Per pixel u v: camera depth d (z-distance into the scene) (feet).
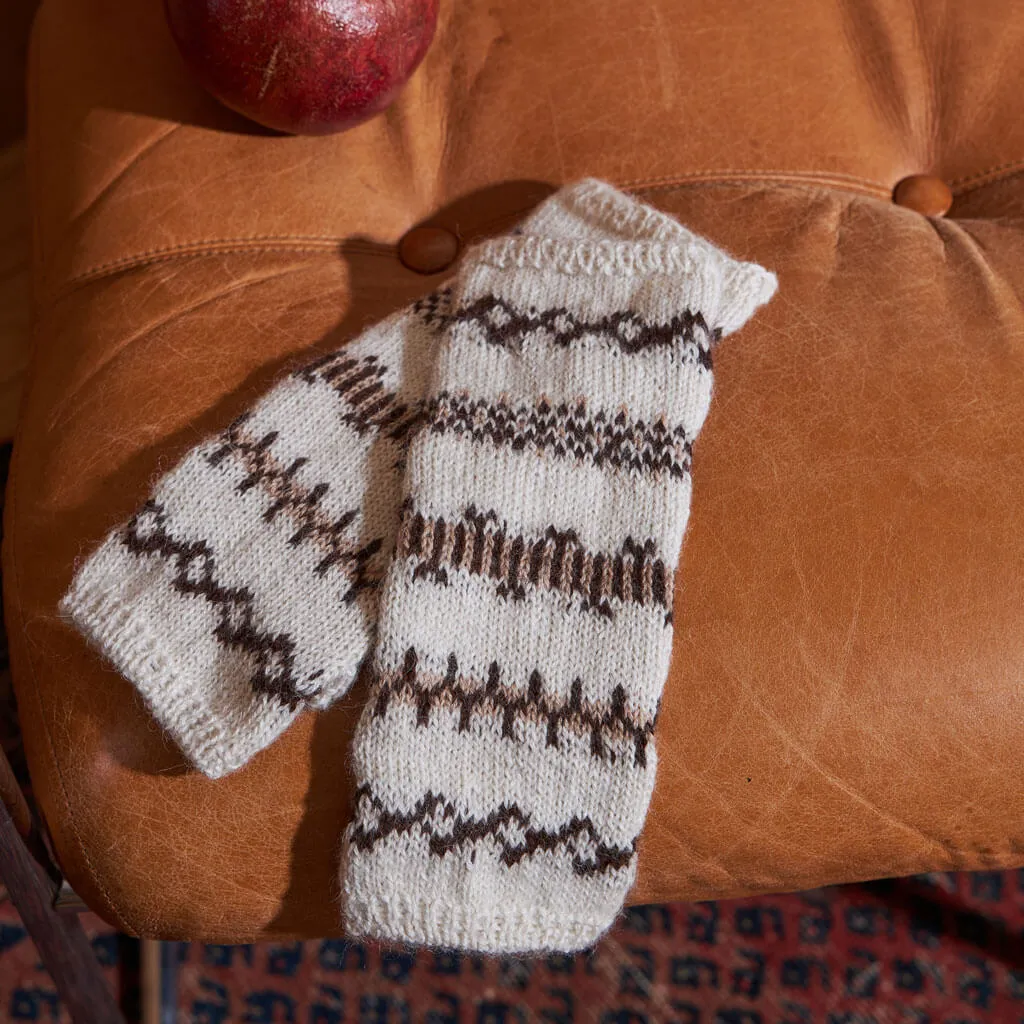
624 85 2.27
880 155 2.29
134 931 1.99
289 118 2.17
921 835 1.96
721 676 1.94
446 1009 2.49
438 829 1.93
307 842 1.95
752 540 1.97
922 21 2.29
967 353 2.05
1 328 2.64
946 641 1.94
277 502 2.01
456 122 2.29
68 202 2.25
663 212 2.21
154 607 1.97
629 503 1.99
